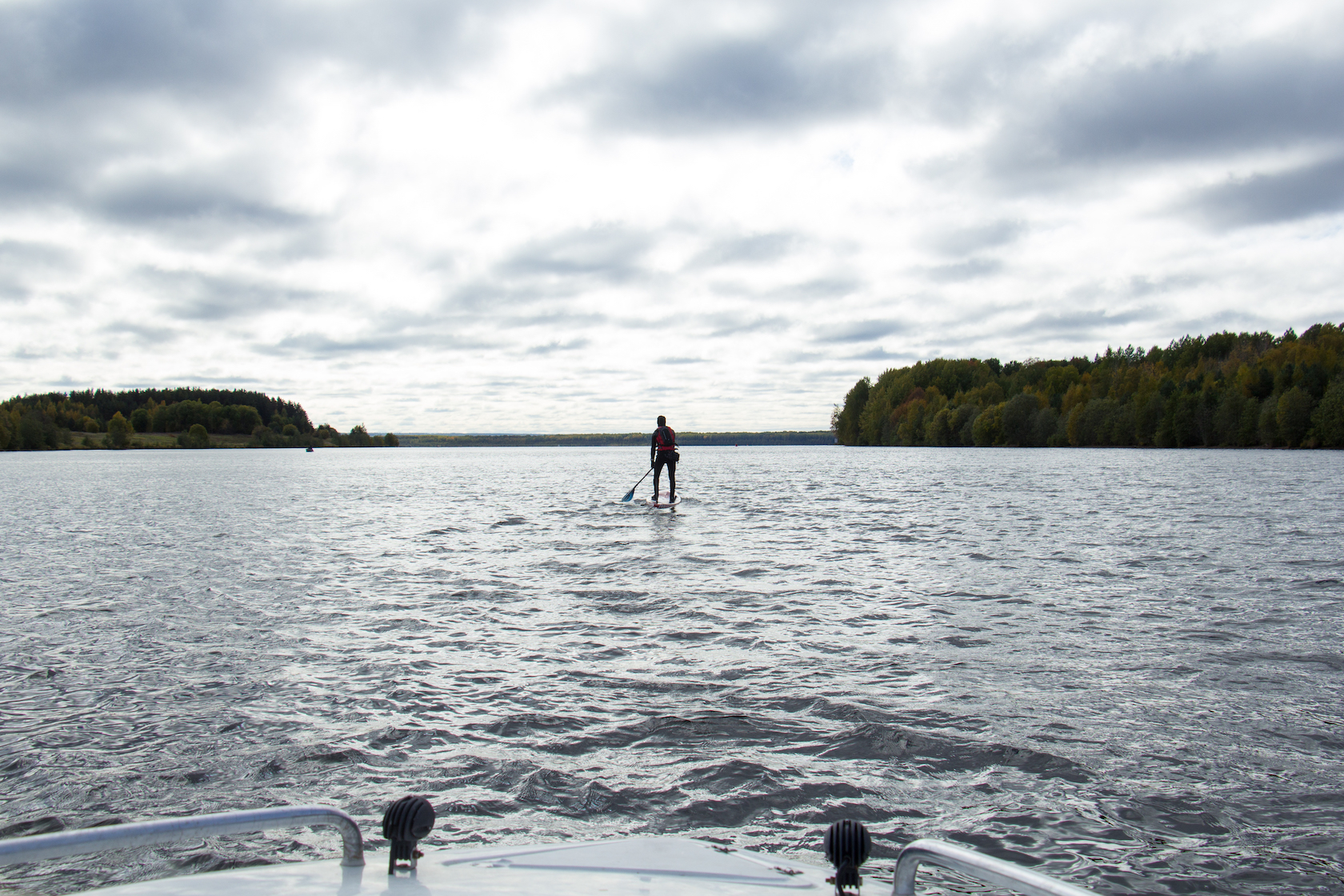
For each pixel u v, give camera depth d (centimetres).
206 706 511
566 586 936
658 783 389
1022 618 754
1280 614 767
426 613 791
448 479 4144
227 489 3303
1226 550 1198
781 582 947
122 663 615
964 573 1008
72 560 1188
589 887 199
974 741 443
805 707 503
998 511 1866
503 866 216
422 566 1100
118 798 377
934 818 354
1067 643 661
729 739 448
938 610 790
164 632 717
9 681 569
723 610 797
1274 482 2969
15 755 428
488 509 2086
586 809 361
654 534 1448
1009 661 610
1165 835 337
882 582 949
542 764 414
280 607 823
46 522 1834
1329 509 1866
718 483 3253
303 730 467
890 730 460
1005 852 322
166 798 376
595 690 543
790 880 216
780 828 343
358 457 12194
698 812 358
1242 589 891
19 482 4147
